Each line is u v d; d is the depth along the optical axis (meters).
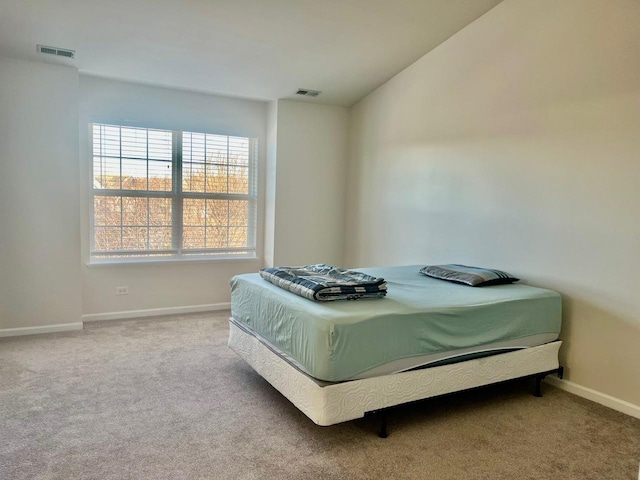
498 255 3.47
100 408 2.57
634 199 2.63
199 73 4.14
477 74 3.59
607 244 2.77
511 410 2.71
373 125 4.83
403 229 4.45
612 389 2.78
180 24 3.33
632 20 2.62
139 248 4.56
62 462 2.04
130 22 3.26
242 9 3.21
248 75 4.23
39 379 2.95
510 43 3.32
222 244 4.98
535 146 3.17
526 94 3.22
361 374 2.21
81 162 4.21
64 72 3.81
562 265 3.02
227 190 4.96
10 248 3.75
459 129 3.78
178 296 4.76
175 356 3.44
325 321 2.12
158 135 4.56
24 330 3.85
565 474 2.06
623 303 2.70
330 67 4.18
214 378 3.04
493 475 2.04
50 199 3.85
